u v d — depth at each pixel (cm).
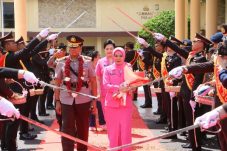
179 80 909
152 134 1035
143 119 1287
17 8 1898
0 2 3444
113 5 3597
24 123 967
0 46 732
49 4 3562
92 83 744
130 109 720
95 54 1051
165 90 931
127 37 3628
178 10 2125
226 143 544
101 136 1001
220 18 3272
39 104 1338
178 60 924
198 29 2123
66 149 714
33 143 934
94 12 3597
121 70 723
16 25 1905
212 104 599
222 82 517
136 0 3578
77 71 717
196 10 2122
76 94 708
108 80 723
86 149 749
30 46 710
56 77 731
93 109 779
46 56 1171
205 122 430
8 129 765
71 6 3575
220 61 533
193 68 560
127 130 715
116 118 717
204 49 795
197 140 799
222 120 514
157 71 1147
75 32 3575
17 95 723
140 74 763
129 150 718
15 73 573
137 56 1512
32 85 856
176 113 970
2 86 674
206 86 672
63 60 732
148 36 2481
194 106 760
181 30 2125
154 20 2852
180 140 948
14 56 707
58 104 739
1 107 489
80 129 733
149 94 1552
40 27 3559
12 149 777
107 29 3600
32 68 1042
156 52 964
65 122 712
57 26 3572
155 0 3569
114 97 710
